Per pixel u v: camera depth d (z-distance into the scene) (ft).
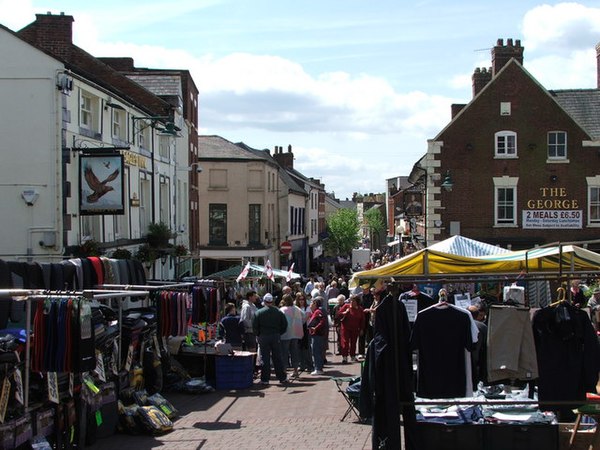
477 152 107.34
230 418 39.58
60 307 28.60
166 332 44.11
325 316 57.67
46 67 58.18
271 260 160.76
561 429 28.02
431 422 27.84
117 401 36.04
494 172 107.24
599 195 106.52
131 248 75.51
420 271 46.09
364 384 27.71
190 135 116.78
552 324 26.66
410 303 41.34
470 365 26.86
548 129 106.83
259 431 35.88
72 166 59.98
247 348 58.49
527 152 106.93
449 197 107.55
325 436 34.35
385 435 27.04
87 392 32.76
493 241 106.83
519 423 27.58
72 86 59.36
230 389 50.11
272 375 58.34
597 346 26.68
